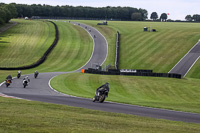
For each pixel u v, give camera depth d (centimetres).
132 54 11762
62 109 2147
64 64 10262
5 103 2234
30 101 2564
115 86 5594
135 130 1507
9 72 7544
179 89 5547
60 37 15025
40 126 1416
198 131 1608
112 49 12800
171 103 3462
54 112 1938
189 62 10006
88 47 13100
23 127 1359
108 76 7081
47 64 10100
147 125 1684
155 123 1797
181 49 11919
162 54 11388
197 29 17325
